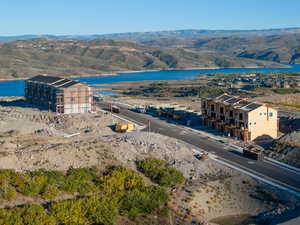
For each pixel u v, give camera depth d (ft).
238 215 184.75
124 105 501.15
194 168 233.35
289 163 250.16
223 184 215.31
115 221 165.89
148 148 248.52
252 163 251.39
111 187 190.39
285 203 190.80
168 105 511.81
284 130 377.09
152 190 192.44
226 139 316.60
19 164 202.80
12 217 154.20
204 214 183.42
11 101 522.47
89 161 216.54
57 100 401.29
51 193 178.09
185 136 324.80
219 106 347.15
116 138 264.72
